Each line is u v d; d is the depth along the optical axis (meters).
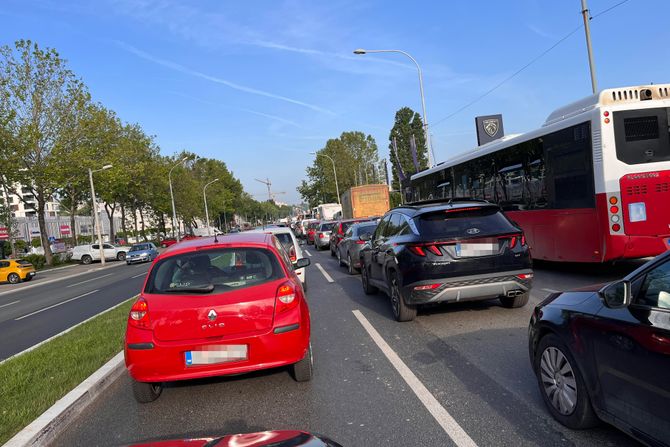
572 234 9.73
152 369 4.43
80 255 46.94
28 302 18.58
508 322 6.86
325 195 95.06
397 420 3.96
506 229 6.82
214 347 4.43
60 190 42.38
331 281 13.20
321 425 3.99
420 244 6.72
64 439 4.20
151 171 57.62
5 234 43.38
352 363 5.61
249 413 4.38
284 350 4.51
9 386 5.50
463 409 4.07
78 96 39.38
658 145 8.77
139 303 4.58
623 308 3.00
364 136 90.25
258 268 4.78
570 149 9.65
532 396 4.22
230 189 121.44
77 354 6.79
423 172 19.39
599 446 3.26
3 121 35.97
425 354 5.71
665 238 8.66
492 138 26.53
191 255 4.85
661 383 2.65
